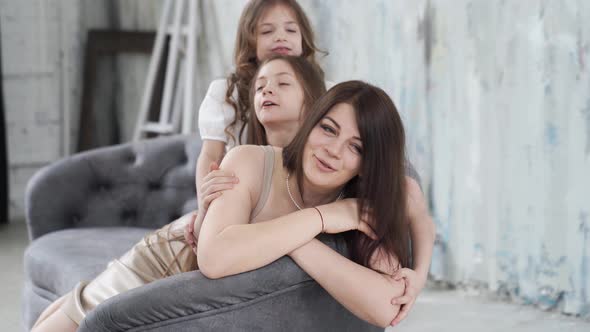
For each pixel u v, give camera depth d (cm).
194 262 189
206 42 465
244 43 258
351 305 158
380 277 160
